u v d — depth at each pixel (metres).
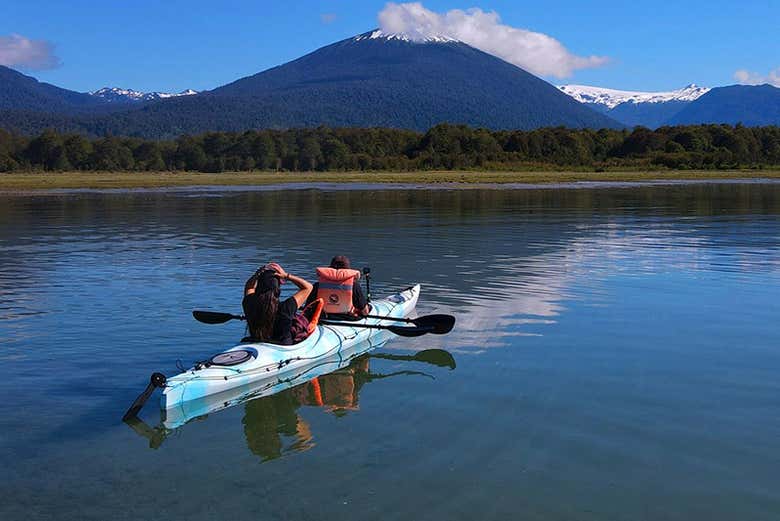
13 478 5.95
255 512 5.36
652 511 5.34
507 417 7.13
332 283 10.30
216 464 6.18
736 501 5.48
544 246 20.03
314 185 68.44
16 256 18.25
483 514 5.30
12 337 10.12
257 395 8.05
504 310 11.88
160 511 5.38
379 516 5.28
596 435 6.67
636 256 18.02
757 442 6.51
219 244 20.62
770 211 33.34
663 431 6.75
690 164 108.94
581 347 9.63
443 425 6.95
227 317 9.91
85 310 11.80
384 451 6.38
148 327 10.68
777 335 10.20
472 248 19.55
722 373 8.48
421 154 129.62
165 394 7.30
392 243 20.67
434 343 10.01
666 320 11.11
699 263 16.83
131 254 18.55
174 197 47.75
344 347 9.81
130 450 6.50
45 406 7.56
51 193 53.97
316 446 6.52
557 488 5.67
